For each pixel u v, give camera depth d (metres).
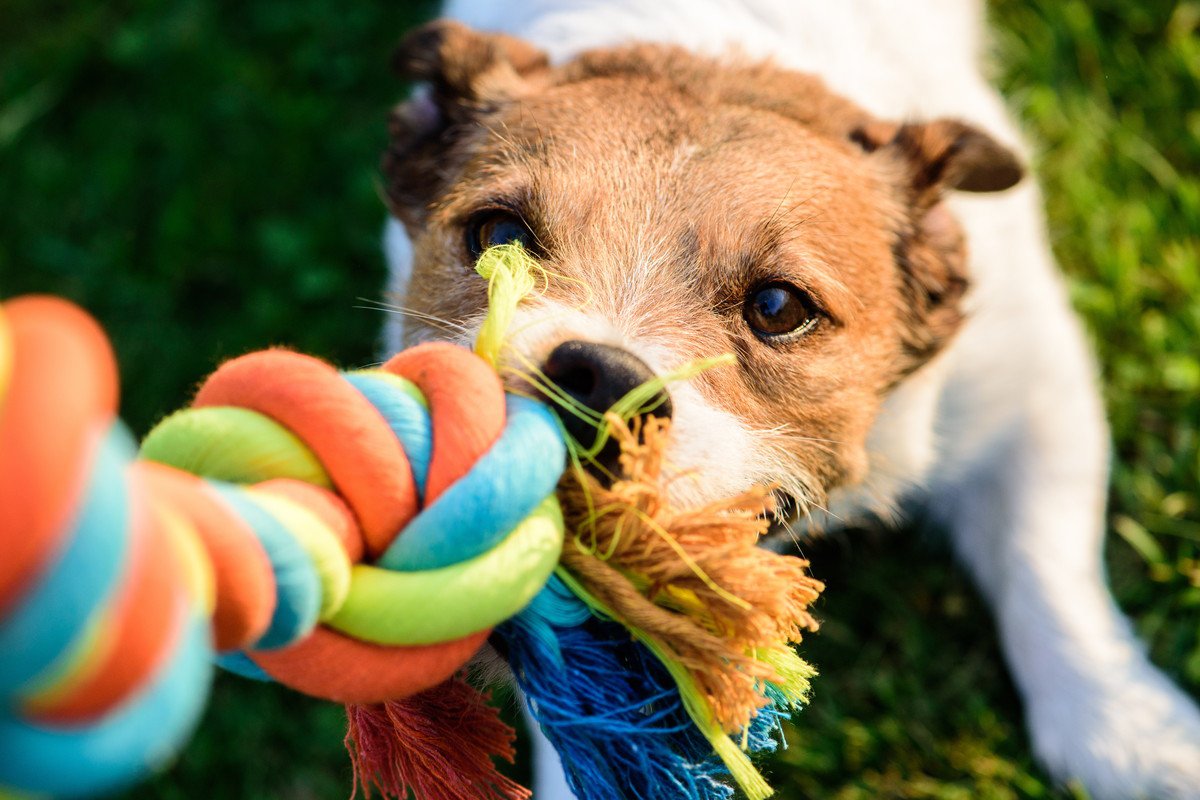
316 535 0.20
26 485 0.13
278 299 0.46
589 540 0.24
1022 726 0.38
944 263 0.35
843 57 0.38
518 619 0.24
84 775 0.15
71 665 0.15
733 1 0.38
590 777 0.25
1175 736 0.37
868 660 0.40
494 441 0.22
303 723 0.39
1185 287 0.44
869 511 0.37
